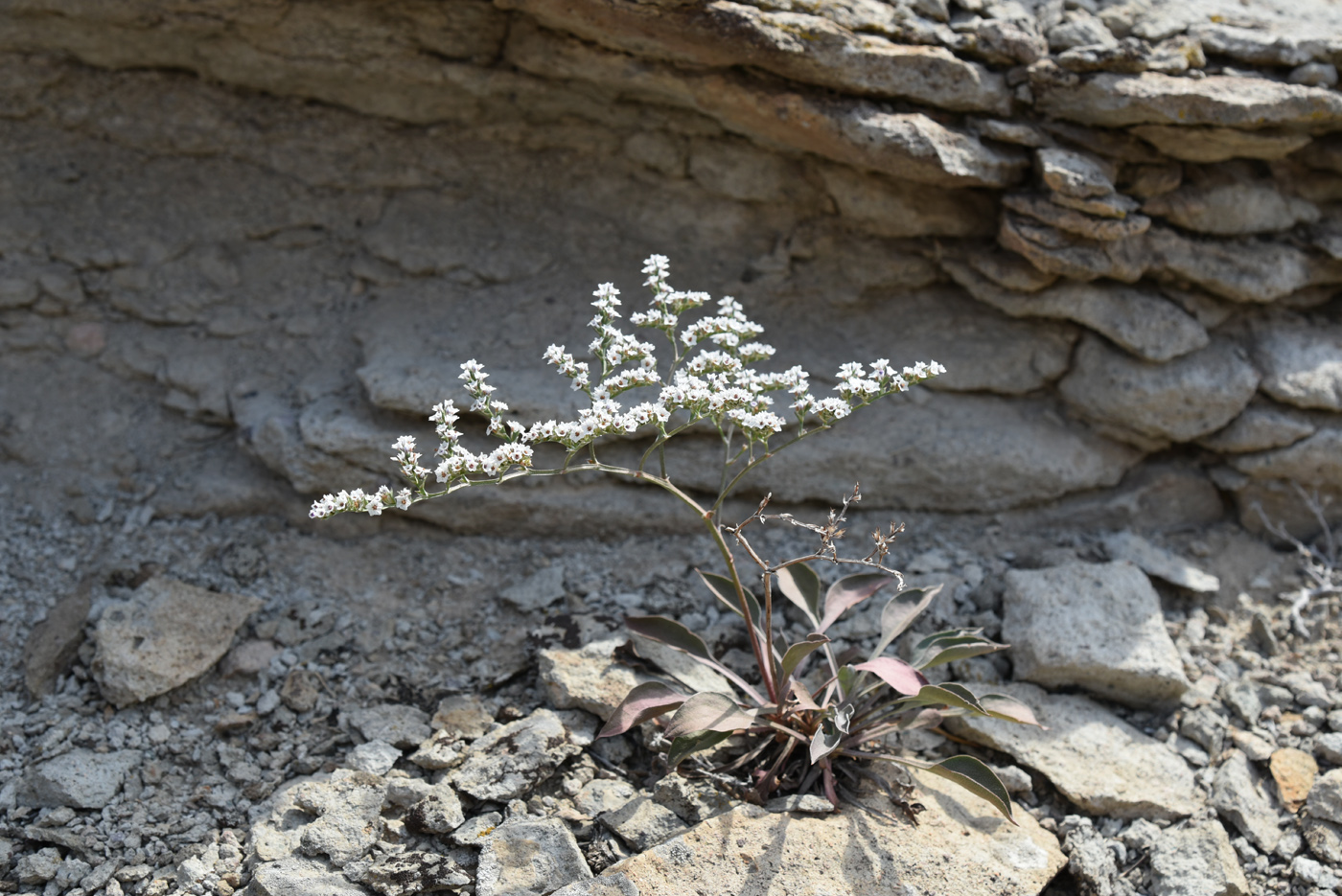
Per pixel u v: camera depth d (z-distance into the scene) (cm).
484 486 74
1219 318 77
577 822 60
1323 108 71
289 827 60
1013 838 60
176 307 80
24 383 78
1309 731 66
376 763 62
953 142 71
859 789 61
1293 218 76
